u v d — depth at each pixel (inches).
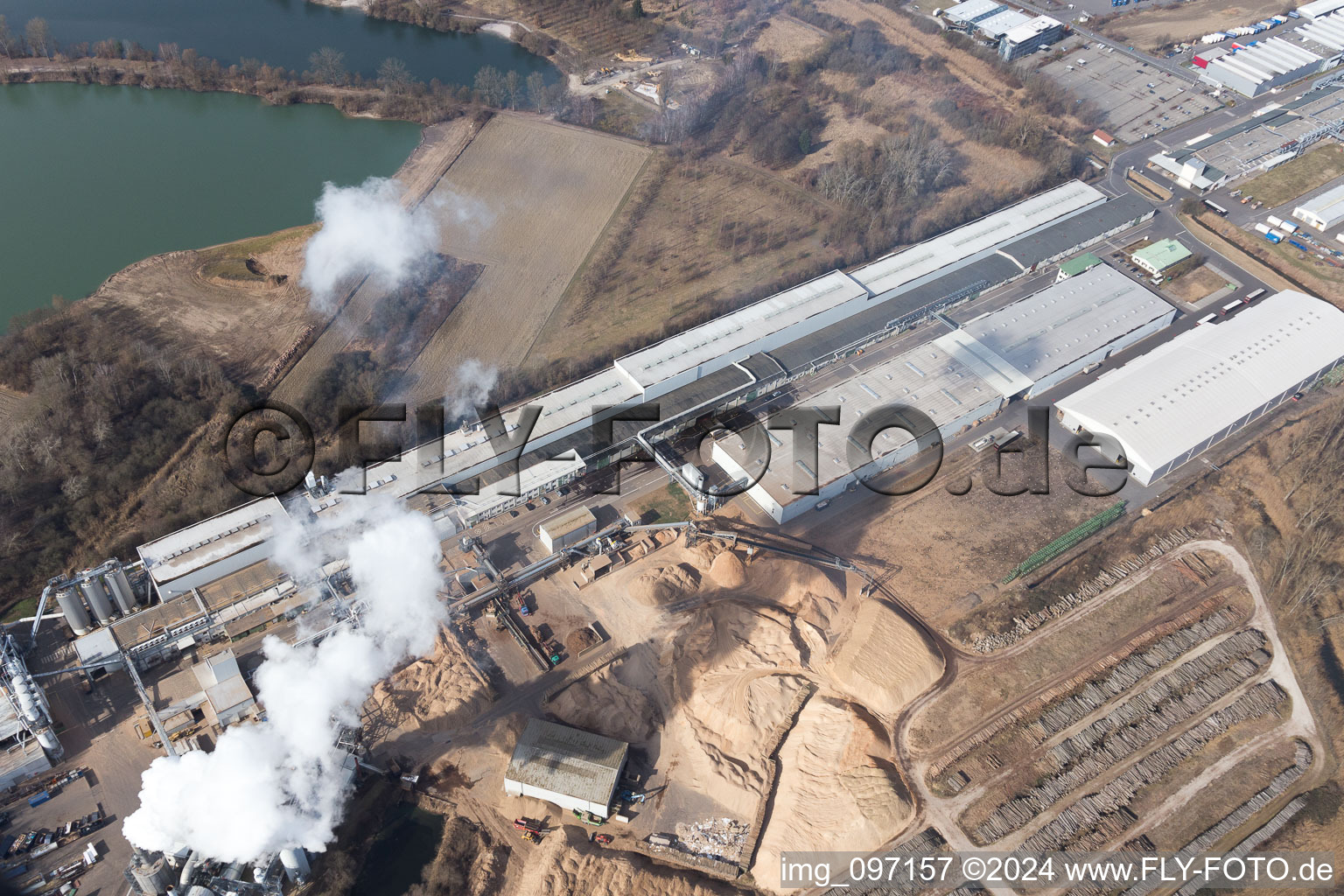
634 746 5787.4
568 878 5103.3
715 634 6254.9
